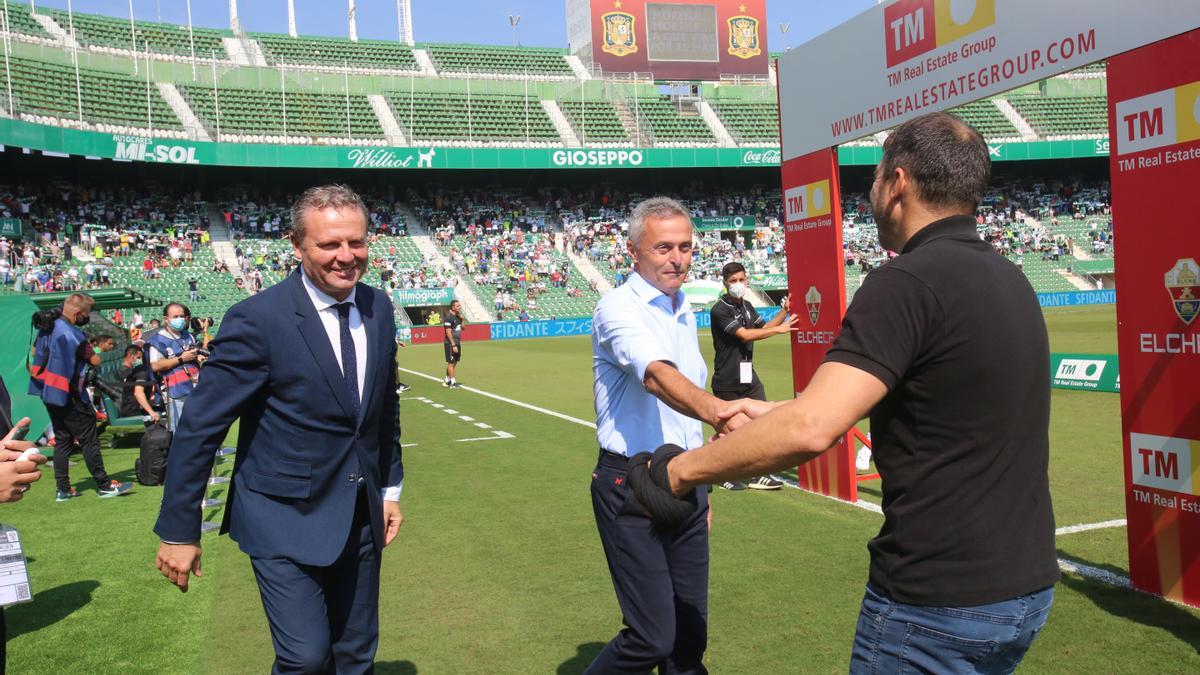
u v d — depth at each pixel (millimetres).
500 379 19453
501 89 46906
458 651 4152
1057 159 48625
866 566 5172
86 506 7879
